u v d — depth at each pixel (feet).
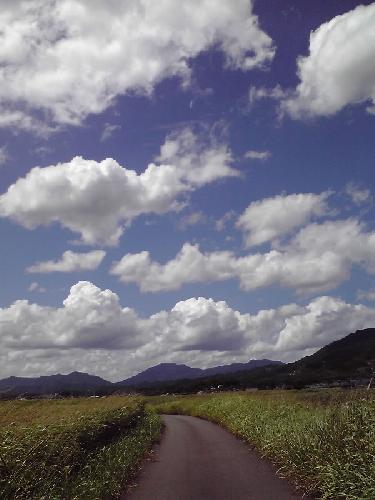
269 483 36.24
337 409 39.78
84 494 31.83
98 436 49.44
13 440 35.68
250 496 32.71
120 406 80.48
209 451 55.36
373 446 29.66
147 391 253.03
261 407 77.36
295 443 39.50
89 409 71.26
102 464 40.37
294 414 58.18
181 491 35.99
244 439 61.87
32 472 31.81
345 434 34.06
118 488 35.94
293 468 37.01
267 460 45.65
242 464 45.21
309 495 31.14
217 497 33.32
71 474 36.19
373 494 25.22
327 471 30.37
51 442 37.78
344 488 27.89
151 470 45.50
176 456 53.31
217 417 94.99
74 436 42.11
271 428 52.29
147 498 34.47
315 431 38.29
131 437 60.13
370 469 27.17
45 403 88.33
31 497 28.89
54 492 30.48
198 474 42.19
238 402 96.94
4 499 27.68
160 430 81.56
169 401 180.86
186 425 93.04
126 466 42.70
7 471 30.76
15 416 56.39
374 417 33.27
